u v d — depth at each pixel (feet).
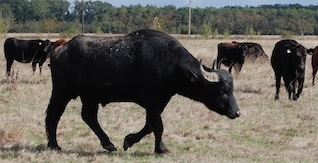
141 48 30.30
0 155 30.17
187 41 193.57
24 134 35.86
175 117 43.62
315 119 45.60
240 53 77.61
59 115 32.22
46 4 417.28
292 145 35.86
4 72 75.00
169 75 30.22
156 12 385.50
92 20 389.60
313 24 406.62
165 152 31.60
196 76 30.09
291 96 59.11
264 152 33.45
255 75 74.79
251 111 48.26
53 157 29.99
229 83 30.86
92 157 30.30
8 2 404.77
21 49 71.15
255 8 442.50
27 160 29.32
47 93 56.08
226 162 30.07
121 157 30.63
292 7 464.24
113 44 30.91
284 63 56.24
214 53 107.34
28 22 366.84
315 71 67.10
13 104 49.14
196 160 30.35
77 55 31.12
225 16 408.05
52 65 31.96
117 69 30.35
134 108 48.49
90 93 31.42
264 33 389.60
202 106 48.78
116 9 392.06
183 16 385.91
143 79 30.19
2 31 126.72
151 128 31.76
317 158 32.27
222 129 40.55
